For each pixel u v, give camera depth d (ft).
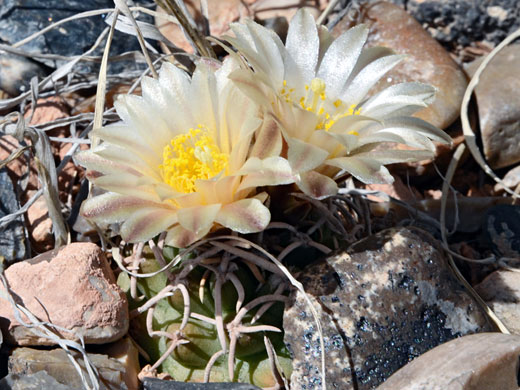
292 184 0.59
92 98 0.77
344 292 0.59
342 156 0.58
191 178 0.57
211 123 0.58
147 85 0.59
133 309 0.62
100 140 0.65
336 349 0.58
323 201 0.64
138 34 0.67
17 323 0.60
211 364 0.59
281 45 0.60
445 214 0.76
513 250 0.71
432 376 0.55
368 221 0.68
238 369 0.60
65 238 0.66
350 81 0.61
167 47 0.75
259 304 0.59
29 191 0.70
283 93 0.58
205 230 0.55
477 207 0.76
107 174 0.59
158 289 0.61
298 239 0.60
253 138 0.60
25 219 0.68
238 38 0.60
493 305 0.66
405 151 0.58
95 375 0.58
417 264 0.60
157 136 0.58
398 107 0.59
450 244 0.74
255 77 0.56
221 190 0.56
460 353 0.56
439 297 0.60
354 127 0.58
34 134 0.66
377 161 0.57
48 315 0.59
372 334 0.58
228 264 0.58
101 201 0.56
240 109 0.57
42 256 0.62
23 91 0.77
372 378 0.58
